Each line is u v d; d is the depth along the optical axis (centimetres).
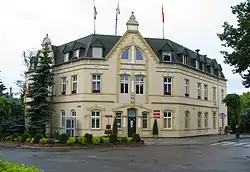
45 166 1681
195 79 4628
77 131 3897
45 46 4219
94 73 3919
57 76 4338
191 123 4441
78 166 1686
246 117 5928
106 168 1619
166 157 2123
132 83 3984
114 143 3044
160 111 4047
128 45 4019
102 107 3900
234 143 3412
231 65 1650
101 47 3988
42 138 3027
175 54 4319
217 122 5284
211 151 2545
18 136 3412
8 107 4044
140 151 2528
